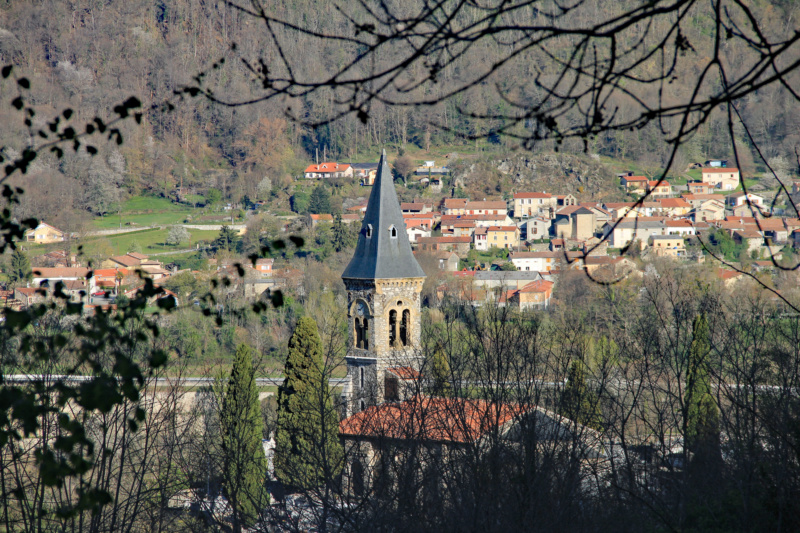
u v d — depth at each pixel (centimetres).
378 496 5794
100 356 4516
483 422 6344
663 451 6256
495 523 5234
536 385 6881
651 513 5756
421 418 6519
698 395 7362
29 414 2123
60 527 5150
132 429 2227
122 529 5209
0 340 3928
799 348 7012
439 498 5669
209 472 7138
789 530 5328
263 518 6494
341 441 9444
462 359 7912
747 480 5653
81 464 2134
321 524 6028
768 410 5972
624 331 9662
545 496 5397
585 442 6662
